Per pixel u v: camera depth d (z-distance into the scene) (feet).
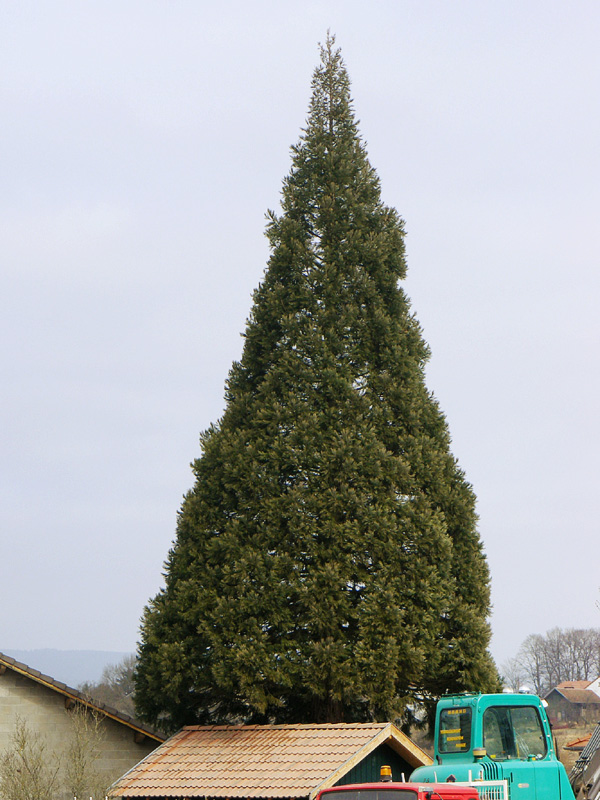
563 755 65.00
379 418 100.37
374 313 104.53
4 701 93.30
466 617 94.94
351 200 109.29
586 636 375.86
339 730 79.05
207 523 98.32
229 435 100.22
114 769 92.94
